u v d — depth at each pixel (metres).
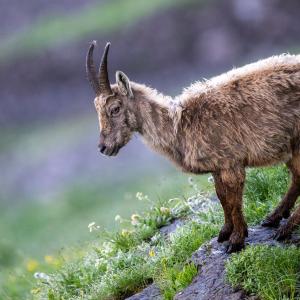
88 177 129.75
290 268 32.47
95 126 160.38
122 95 37.81
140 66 191.62
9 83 194.75
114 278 37.50
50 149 151.62
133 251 39.53
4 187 139.38
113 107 37.78
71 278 39.94
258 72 36.06
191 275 34.84
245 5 193.50
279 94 35.31
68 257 47.03
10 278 51.16
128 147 134.38
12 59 198.62
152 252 38.06
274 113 35.16
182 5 197.75
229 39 191.25
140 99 37.81
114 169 129.12
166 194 55.66
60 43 198.62
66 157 144.12
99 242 45.88
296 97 35.19
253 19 191.88
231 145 35.41
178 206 43.09
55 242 77.19
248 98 35.56
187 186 49.22
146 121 37.50
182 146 36.56
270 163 35.97
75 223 98.75
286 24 191.25
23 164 147.62
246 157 35.56
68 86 192.25
